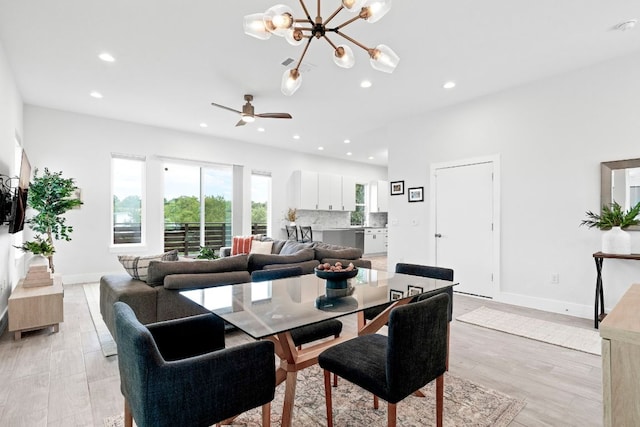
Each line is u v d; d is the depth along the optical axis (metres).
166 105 4.84
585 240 3.63
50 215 4.32
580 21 2.74
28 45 3.14
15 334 2.95
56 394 2.09
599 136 3.53
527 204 4.05
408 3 2.50
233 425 1.80
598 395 2.10
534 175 3.99
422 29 2.86
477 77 3.85
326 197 8.53
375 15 1.84
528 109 4.03
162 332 1.62
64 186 4.47
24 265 4.73
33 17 2.69
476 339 3.03
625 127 3.37
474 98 4.52
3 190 3.25
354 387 2.20
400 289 2.17
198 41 3.07
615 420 0.78
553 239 3.85
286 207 8.01
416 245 5.21
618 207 3.26
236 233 7.03
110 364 2.51
